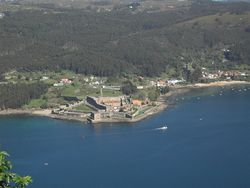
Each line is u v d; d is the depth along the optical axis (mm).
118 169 149000
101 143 177000
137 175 143500
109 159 158625
